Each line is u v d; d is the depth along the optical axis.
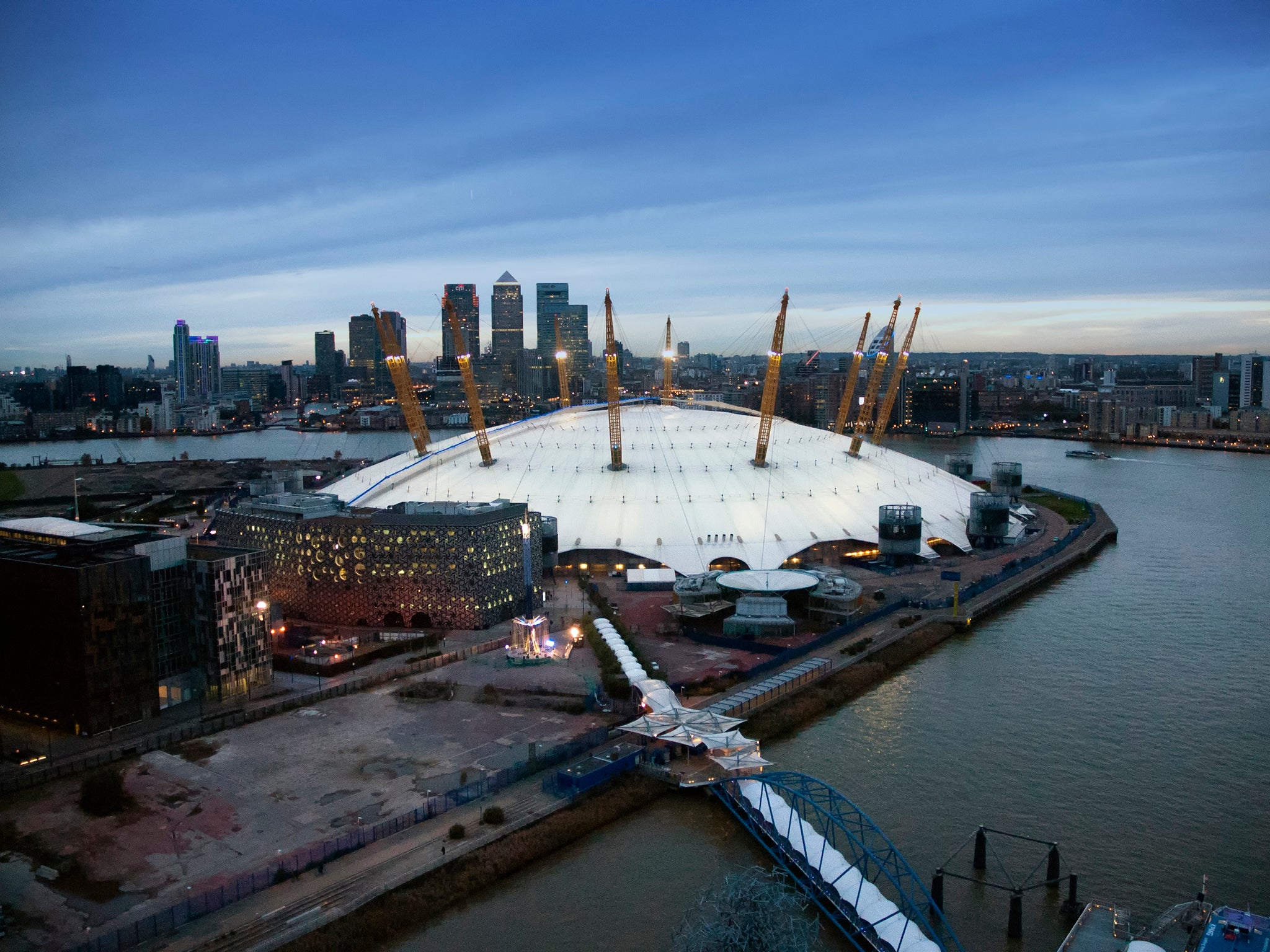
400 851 96.06
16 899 87.00
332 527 180.88
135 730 126.75
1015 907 85.06
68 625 123.44
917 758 122.50
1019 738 129.25
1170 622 190.75
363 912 87.06
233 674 139.62
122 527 149.88
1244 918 81.00
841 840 100.69
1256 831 104.12
